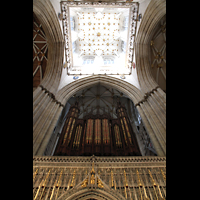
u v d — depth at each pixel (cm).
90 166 722
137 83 1448
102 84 1619
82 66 1738
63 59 1454
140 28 1390
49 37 1388
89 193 576
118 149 1134
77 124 1418
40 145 918
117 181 657
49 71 1348
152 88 1240
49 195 588
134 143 1143
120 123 1413
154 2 1197
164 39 1469
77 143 1187
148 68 1409
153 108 1114
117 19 1867
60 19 1358
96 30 1900
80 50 1933
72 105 1622
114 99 1911
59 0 1299
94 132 1272
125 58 1688
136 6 1352
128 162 755
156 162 757
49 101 1178
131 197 586
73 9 1698
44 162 742
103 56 1944
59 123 1642
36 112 991
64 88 1430
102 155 1068
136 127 1672
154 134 1012
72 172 689
